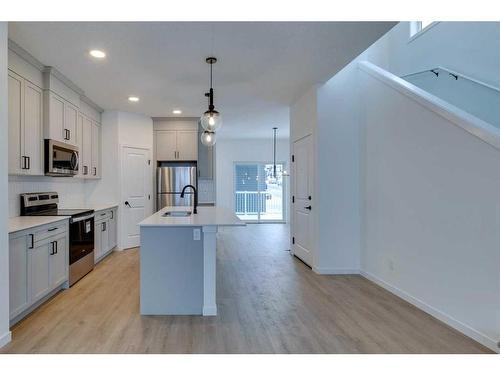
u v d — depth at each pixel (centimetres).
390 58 516
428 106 295
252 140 1001
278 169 1022
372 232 401
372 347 237
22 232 271
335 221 434
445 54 411
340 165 433
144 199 607
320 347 237
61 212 396
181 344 241
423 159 305
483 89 327
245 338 251
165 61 349
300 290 368
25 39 297
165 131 636
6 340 238
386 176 369
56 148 380
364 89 420
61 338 249
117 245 561
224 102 521
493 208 229
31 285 286
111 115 562
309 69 376
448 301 274
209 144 400
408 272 329
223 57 340
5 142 235
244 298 342
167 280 300
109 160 561
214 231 296
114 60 347
